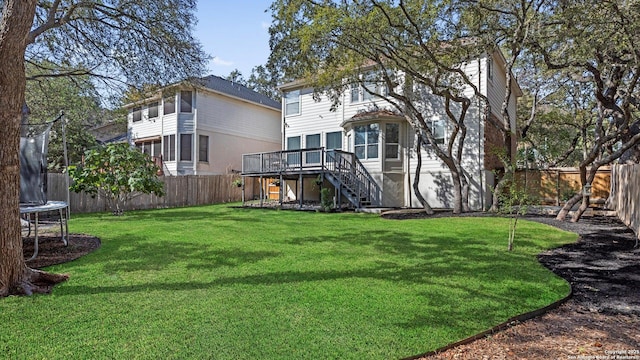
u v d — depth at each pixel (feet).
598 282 15.08
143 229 27.73
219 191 60.95
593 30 27.53
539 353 9.13
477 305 11.99
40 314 10.75
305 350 8.79
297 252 19.92
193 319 10.48
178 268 16.19
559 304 12.54
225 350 8.71
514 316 11.11
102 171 38.32
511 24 38.27
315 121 57.82
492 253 19.98
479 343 9.62
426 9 33.09
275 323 10.30
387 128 49.19
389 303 11.99
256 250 20.31
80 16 32.55
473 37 37.65
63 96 50.14
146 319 10.45
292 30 34.14
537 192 48.80
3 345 8.82
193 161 62.59
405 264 17.33
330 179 46.09
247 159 54.03
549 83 53.11
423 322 10.53
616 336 10.16
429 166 47.83
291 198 61.36
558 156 67.67
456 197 39.81
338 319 10.64
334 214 41.19
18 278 12.77
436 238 24.61
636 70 31.45
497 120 50.60
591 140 68.13
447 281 14.55
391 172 48.91
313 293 12.92
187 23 35.78
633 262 18.24
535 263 17.87
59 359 8.22
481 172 44.04
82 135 65.16
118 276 14.82
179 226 29.73
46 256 18.34
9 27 12.21
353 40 33.76
